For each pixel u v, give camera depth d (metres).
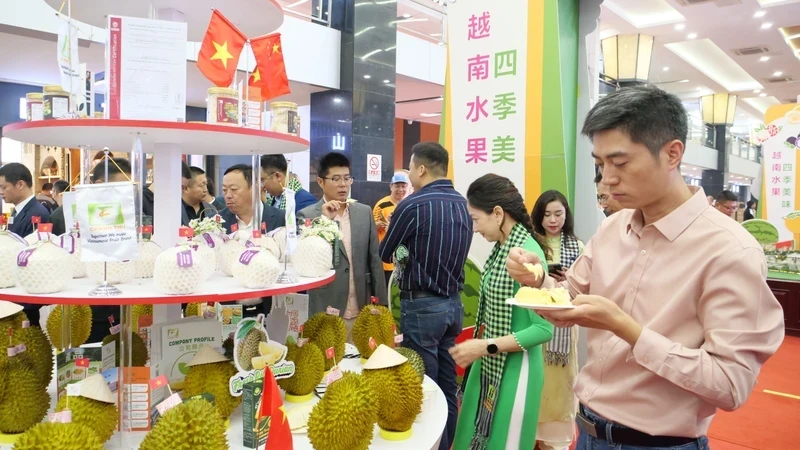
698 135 14.55
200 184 3.63
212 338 1.77
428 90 10.02
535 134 3.20
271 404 1.29
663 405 1.25
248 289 1.46
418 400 1.60
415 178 2.82
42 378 1.57
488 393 2.15
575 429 3.47
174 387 1.70
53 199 5.56
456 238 2.63
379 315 2.19
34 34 5.14
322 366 1.83
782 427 3.86
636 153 1.19
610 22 8.73
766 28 9.02
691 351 1.13
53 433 1.13
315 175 8.27
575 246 3.19
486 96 3.40
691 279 1.21
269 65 1.92
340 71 7.84
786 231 7.69
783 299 6.79
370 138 8.02
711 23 8.81
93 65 6.09
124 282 1.56
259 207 2.16
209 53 1.61
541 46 3.16
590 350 1.44
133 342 1.73
